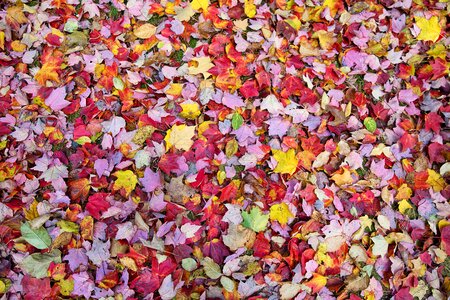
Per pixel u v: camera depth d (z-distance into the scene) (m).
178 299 1.84
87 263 1.84
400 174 1.98
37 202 1.88
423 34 2.10
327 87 2.04
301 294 1.87
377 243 1.91
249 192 1.93
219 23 2.06
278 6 2.10
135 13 2.06
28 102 1.96
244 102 2.00
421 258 1.91
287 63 2.04
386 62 2.07
